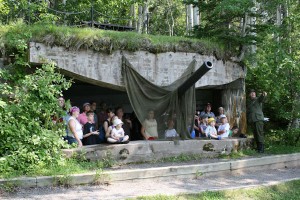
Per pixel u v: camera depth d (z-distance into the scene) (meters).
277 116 13.84
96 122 10.29
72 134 9.00
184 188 7.57
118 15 21.06
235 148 11.05
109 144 9.17
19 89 8.32
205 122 11.61
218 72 11.97
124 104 14.59
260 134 11.42
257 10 13.59
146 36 10.53
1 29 9.01
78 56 9.50
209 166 8.81
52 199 6.38
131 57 10.27
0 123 7.61
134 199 6.52
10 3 14.77
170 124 10.48
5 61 8.92
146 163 9.34
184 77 11.03
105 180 7.57
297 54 12.97
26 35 8.84
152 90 10.40
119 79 10.05
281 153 11.16
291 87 12.94
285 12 14.10
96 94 14.48
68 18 18.33
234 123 12.77
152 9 29.12
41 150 7.84
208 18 12.98
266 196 7.55
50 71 8.37
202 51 11.45
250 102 11.84
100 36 9.74
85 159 8.52
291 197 7.71
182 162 9.62
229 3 11.45
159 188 7.48
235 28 13.71
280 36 13.26
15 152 7.54
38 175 7.27
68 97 14.40
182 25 28.81
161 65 10.77
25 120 7.96
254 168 9.68
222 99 13.34
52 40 9.10
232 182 8.31
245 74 12.98
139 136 11.27
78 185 7.31
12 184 6.82
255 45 13.32
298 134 12.80
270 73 13.05
